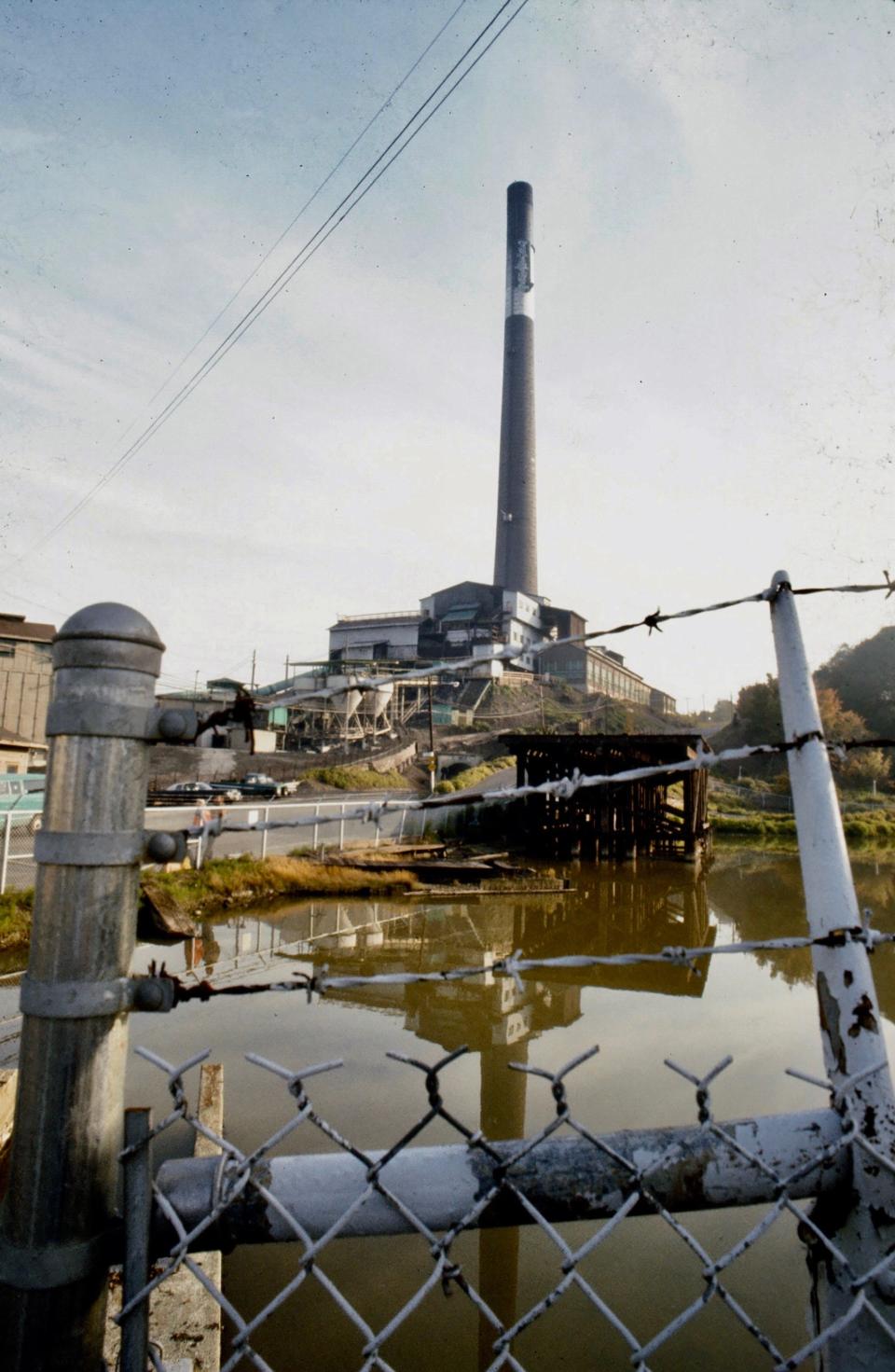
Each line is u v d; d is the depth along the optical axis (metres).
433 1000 6.57
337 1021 5.87
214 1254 2.47
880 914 11.38
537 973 7.62
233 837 14.17
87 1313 0.76
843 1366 0.89
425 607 73.38
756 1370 2.37
